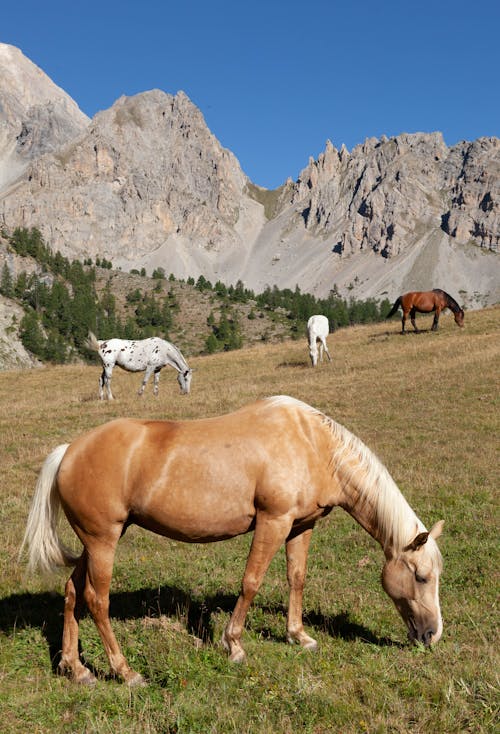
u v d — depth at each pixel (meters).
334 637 5.21
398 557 4.86
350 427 15.23
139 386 24.17
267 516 4.66
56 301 154.50
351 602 6.05
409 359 24.12
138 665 4.74
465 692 3.97
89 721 3.86
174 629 5.28
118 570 7.02
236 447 4.66
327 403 18.11
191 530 4.70
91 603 4.57
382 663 4.52
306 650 4.89
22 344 133.50
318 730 3.69
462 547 7.71
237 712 3.84
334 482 4.98
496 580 6.55
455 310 29.95
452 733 3.58
